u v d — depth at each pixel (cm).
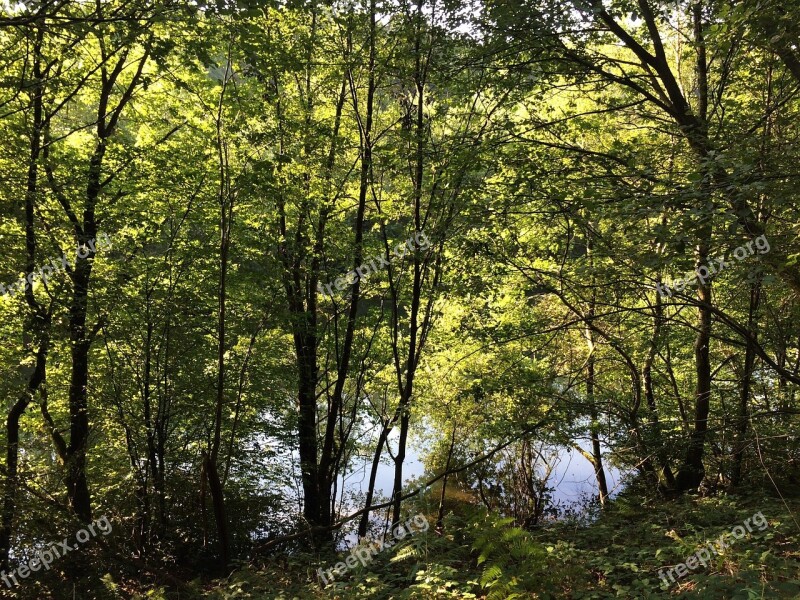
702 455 975
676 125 755
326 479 1127
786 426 839
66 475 845
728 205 493
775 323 811
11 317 870
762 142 532
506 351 1115
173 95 1038
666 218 586
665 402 1189
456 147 783
